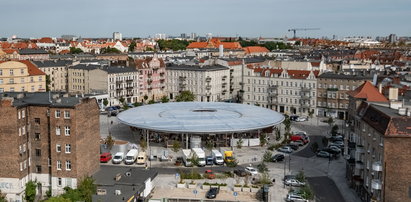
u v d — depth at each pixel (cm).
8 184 10900
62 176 11069
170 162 14500
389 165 9206
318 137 18425
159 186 11919
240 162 14488
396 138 9138
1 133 10756
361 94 12975
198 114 18125
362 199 10819
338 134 18325
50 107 10962
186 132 15462
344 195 11275
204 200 10625
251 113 18638
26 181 11175
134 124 16275
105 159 14412
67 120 10888
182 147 16312
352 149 12262
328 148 15575
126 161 14150
